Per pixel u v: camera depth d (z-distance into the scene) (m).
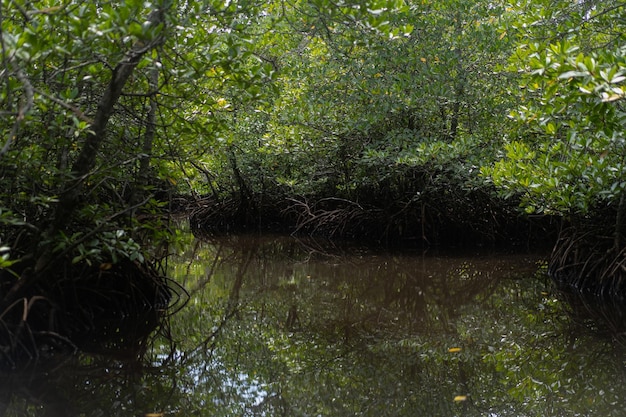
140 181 6.33
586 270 8.40
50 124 4.66
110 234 5.47
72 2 4.74
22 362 5.06
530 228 12.91
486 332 6.35
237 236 15.19
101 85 5.59
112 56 4.51
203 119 6.58
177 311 7.22
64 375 4.88
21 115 3.16
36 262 5.18
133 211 6.32
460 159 11.42
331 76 11.98
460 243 13.09
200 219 17.19
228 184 16.78
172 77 5.71
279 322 6.86
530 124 8.16
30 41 3.93
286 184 15.31
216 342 6.05
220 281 9.26
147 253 6.79
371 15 4.80
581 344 5.86
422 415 4.18
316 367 5.31
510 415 4.14
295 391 4.71
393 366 5.30
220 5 5.10
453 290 8.55
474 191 12.57
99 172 5.51
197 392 4.67
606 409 4.21
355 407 4.38
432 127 12.34
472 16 11.54
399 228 13.34
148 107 6.14
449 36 11.32
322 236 14.86
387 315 7.14
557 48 5.04
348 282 9.17
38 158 5.07
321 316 7.12
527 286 8.77
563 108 5.53
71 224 5.66
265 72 5.26
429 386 4.79
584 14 6.94
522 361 5.39
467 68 11.41
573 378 4.92
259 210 16.53
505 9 11.46
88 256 5.95
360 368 5.27
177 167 7.18
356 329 6.54
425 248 12.74
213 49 5.24
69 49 4.34
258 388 4.78
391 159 11.62
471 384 4.84
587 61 4.52
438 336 6.21
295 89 12.62
